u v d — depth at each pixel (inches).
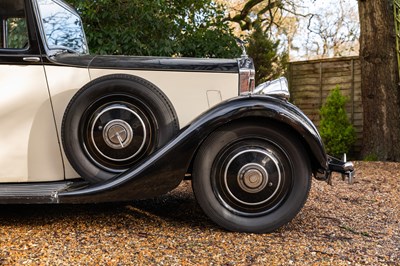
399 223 126.6
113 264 82.1
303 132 101.0
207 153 104.0
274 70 470.3
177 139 101.6
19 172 113.5
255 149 104.6
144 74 119.2
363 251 96.5
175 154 101.1
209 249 92.3
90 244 92.6
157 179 101.7
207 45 253.4
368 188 185.2
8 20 113.7
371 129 287.7
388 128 283.1
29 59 111.8
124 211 123.9
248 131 104.0
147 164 101.0
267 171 104.3
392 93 283.1
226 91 121.7
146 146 110.8
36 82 112.9
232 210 105.4
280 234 105.8
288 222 108.6
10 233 99.3
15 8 112.7
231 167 104.4
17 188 105.5
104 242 94.1
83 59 117.3
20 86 112.3
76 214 119.1
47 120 113.8
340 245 99.7
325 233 109.7
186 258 86.5
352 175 111.1
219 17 267.3
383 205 152.1
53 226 106.0
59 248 89.4
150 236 99.8
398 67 283.1
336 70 350.3
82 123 108.5
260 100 101.7
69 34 137.0
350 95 343.0
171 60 121.8
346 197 163.0
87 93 107.3
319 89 358.3
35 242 92.9
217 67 121.6
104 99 109.7
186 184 171.9
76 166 108.2
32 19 112.1
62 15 133.3
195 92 121.2
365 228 118.3
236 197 104.8
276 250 93.4
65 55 118.0
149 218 116.7
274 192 105.0
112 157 110.4
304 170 105.1
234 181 104.4
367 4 283.9
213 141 103.8
